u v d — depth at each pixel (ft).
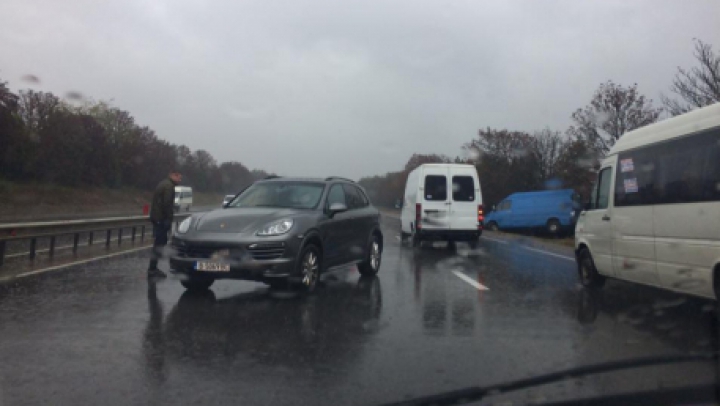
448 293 27.48
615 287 29.45
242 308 23.18
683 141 21.11
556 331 19.86
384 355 16.85
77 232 43.65
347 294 26.99
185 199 161.89
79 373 14.84
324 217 27.76
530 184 101.35
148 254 42.73
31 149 119.55
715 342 18.30
